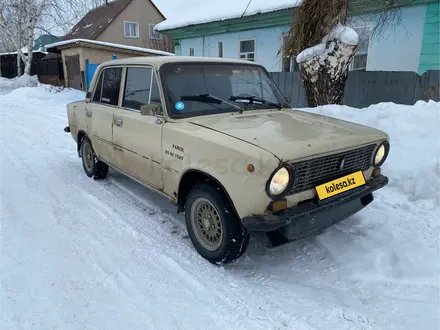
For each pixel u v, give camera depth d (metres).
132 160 3.88
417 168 4.36
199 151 2.84
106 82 4.44
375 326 2.29
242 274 2.91
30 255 3.08
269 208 2.48
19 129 8.50
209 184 2.92
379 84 8.21
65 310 2.44
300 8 6.35
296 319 2.37
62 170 5.54
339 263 3.00
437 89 7.36
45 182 4.96
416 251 3.08
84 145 5.20
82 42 19.33
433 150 4.54
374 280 2.76
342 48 6.02
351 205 3.14
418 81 7.65
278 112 3.68
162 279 2.81
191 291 2.67
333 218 2.95
